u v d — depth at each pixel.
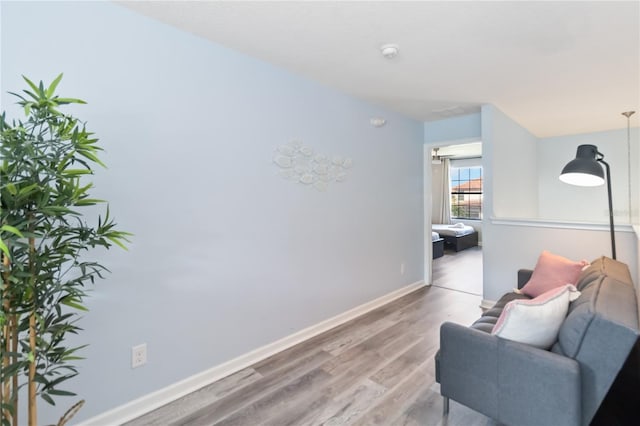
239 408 1.90
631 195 4.69
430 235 4.41
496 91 3.08
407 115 3.95
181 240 2.01
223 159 2.21
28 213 1.01
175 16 1.85
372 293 3.54
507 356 1.50
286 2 1.71
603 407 1.76
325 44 2.16
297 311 2.74
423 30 1.97
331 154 3.01
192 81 2.04
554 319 1.53
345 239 3.19
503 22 1.88
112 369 1.76
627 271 2.08
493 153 3.52
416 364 2.37
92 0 1.66
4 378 0.98
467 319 3.23
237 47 2.21
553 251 3.14
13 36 1.45
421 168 4.32
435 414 1.83
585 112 3.83
